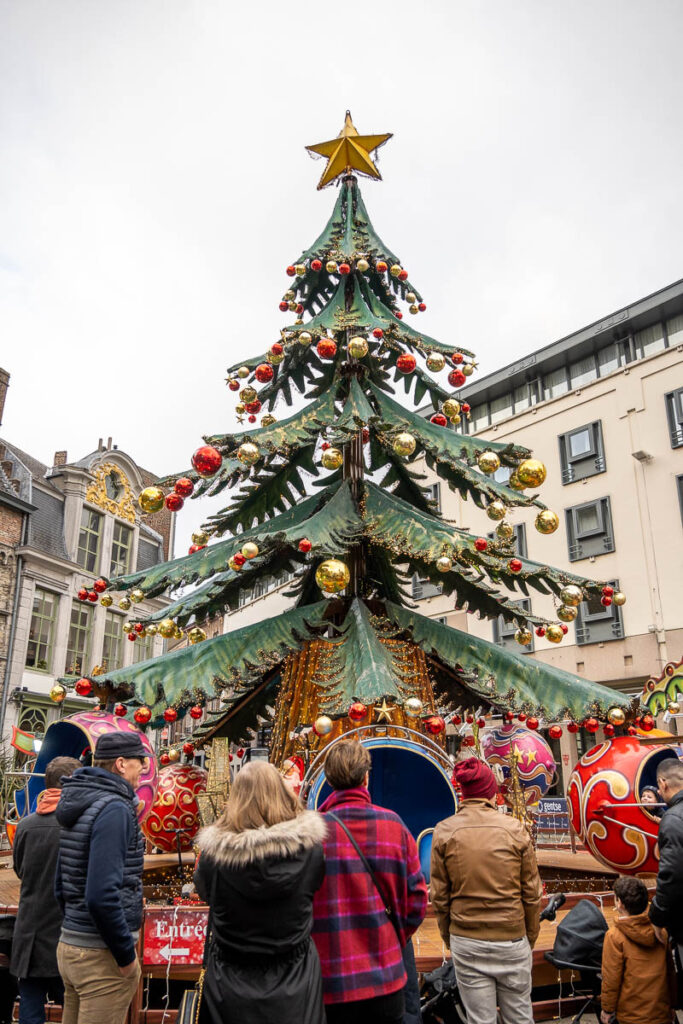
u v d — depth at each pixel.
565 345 24.06
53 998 4.30
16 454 24.17
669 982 3.74
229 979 2.33
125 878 3.04
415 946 4.58
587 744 21.06
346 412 6.50
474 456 6.50
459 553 5.59
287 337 6.92
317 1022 2.31
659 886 3.42
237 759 7.75
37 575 21.23
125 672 5.73
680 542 19.94
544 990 4.92
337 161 8.44
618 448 21.73
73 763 4.00
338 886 2.68
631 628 20.48
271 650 5.97
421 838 5.44
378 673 5.12
